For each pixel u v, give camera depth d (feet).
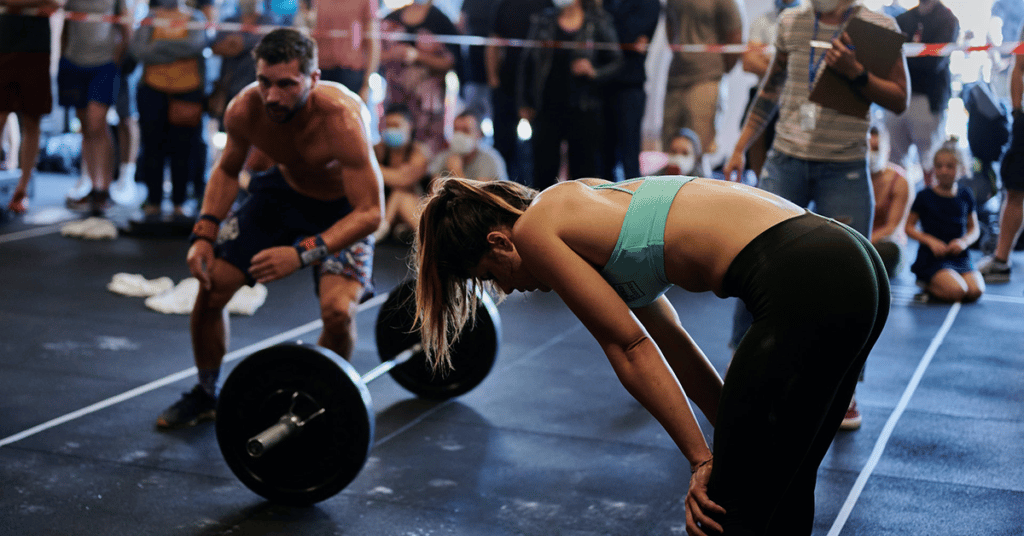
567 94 20.54
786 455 5.54
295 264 9.60
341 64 21.57
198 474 9.53
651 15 20.63
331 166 10.29
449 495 9.09
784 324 5.47
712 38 20.29
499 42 22.15
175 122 22.33
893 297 17.47
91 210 24.22
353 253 10.58
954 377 12.71
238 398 8.82
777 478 5.57
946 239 17.34
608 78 20.44
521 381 12.69
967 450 10.11
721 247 5.74
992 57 19.19
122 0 23.39
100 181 24.00
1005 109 19.33
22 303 16.10
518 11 22.02
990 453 10.03
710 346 14.21
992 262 18.72
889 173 17.56
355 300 10.53
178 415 10.78
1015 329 15.21
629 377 5.75
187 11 22.44
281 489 8.79
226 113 10.23
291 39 9.34
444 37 22.52
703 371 6.75
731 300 17.16
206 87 24.36
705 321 15.65
